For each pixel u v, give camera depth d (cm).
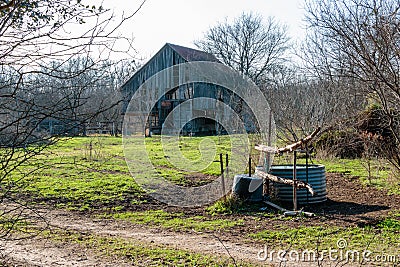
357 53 805
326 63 1260
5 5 234
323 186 950
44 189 1068
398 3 757
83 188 1098
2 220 343
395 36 753
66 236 670
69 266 529
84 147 1938
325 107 1622
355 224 737
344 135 1596
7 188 324
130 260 557
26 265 522
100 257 569
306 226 734
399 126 1001
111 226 753
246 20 3828
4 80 274
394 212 817
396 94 835
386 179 1157
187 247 619
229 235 686
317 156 1611
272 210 880
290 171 945
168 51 3019
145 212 875
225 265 533
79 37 283
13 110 275
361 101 1356
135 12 291
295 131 1756
